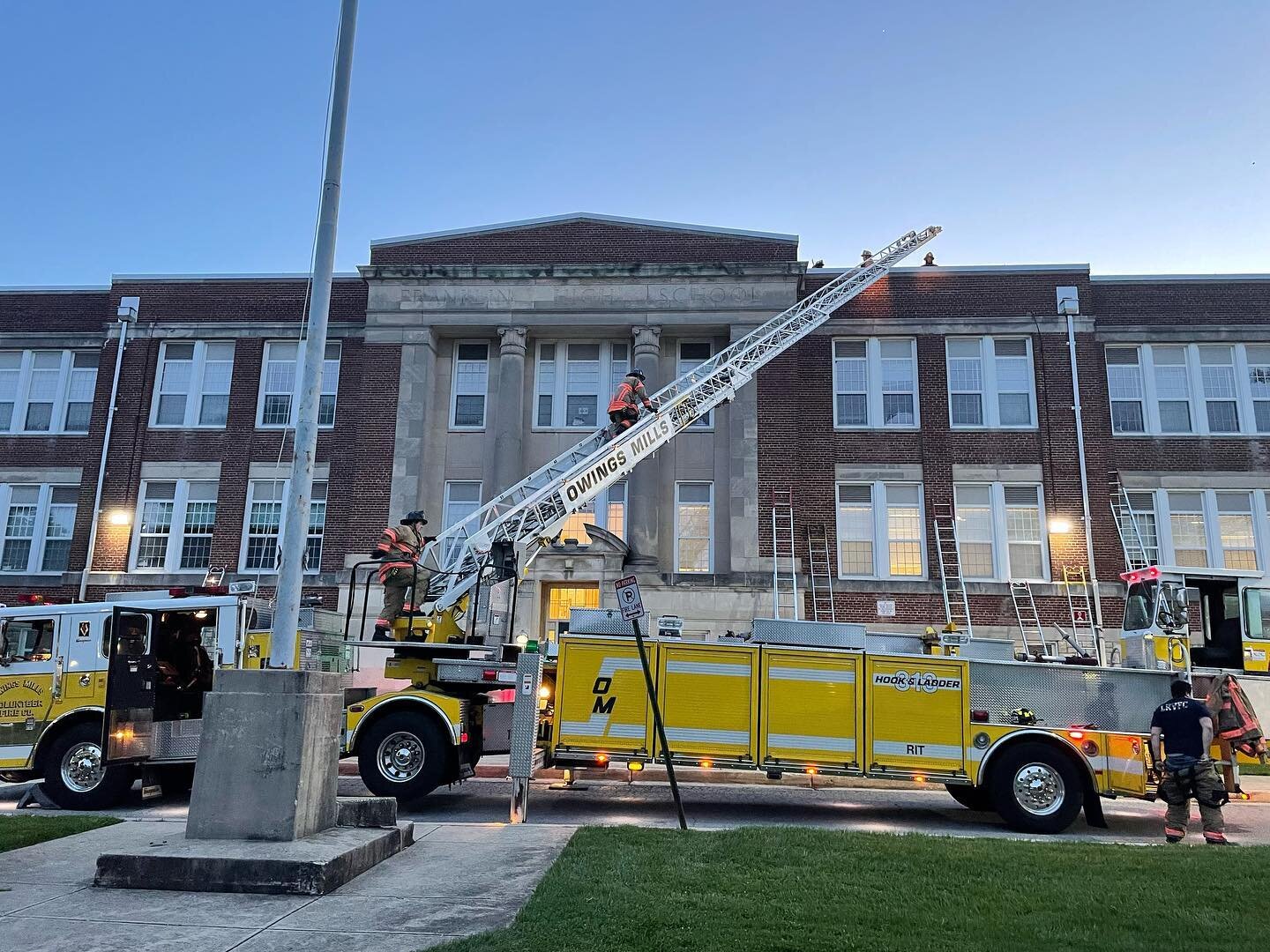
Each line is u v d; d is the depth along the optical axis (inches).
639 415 655.1
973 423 944.9
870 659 447.2
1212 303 978.1
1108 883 276.8
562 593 883.4
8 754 454.3
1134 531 901.2
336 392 980.6
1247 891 268.7
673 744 438.9
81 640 462.9
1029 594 887.7
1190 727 396.2
